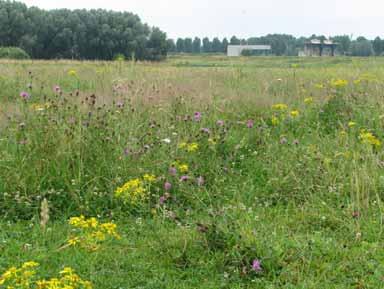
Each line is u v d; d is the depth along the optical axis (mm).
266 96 9438
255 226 4641
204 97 8867
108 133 6102
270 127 7539
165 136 6426
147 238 4555
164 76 12297
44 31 44781
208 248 4254
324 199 5367
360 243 4465
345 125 7566
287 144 6762
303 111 8297
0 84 10336
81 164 5402
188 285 3885
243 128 7379
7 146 5676
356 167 5605
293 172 5727
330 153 6359
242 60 27938
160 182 5445
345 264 4086
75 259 4090
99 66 15984
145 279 3908
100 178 5418
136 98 7934
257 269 3961
